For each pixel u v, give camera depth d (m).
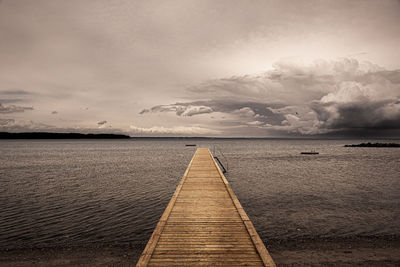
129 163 34.00
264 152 58.81
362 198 14.07
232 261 4.28
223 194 8.68
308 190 16.23
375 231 9.16
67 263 6.96
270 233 9.02
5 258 7.20
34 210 11.87
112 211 11.67
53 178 21.50
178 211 6.86
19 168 28.72
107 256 7.35
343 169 27.28
